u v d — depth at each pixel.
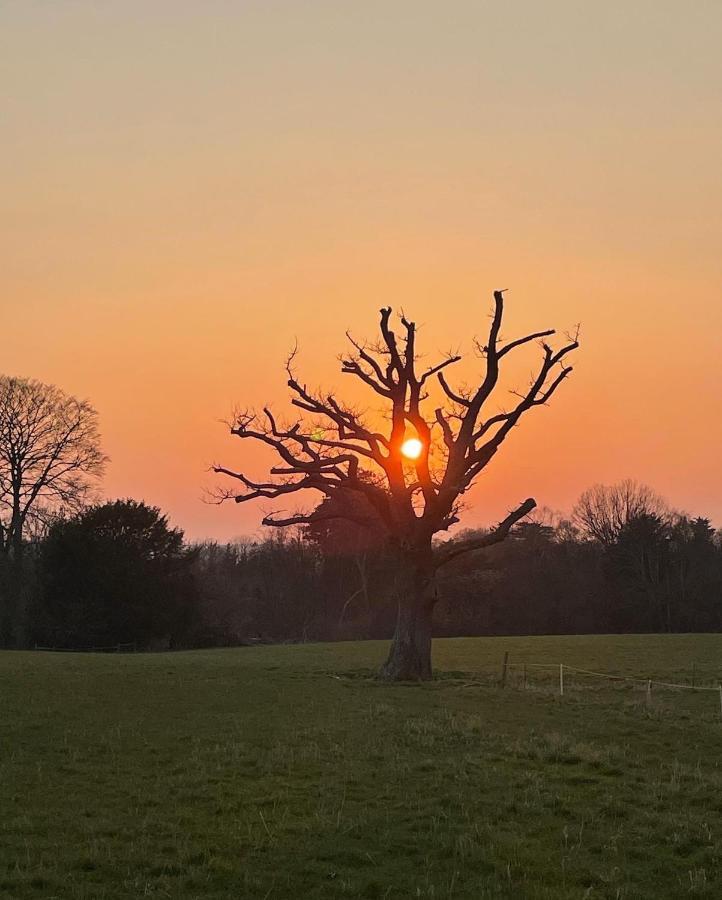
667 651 54.16
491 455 38.31
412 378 37.94
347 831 12.96
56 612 73.12
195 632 79.38
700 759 19.73
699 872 11.43
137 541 76.75
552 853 12.19
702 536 104.19
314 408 38.53
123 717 24.08
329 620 102.62
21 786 15.63
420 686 34.03
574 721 24.98
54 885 10.58
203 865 11.43
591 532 112.25
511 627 96.81
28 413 69.25
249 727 22.53
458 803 14.59
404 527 37.75
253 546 115.25
